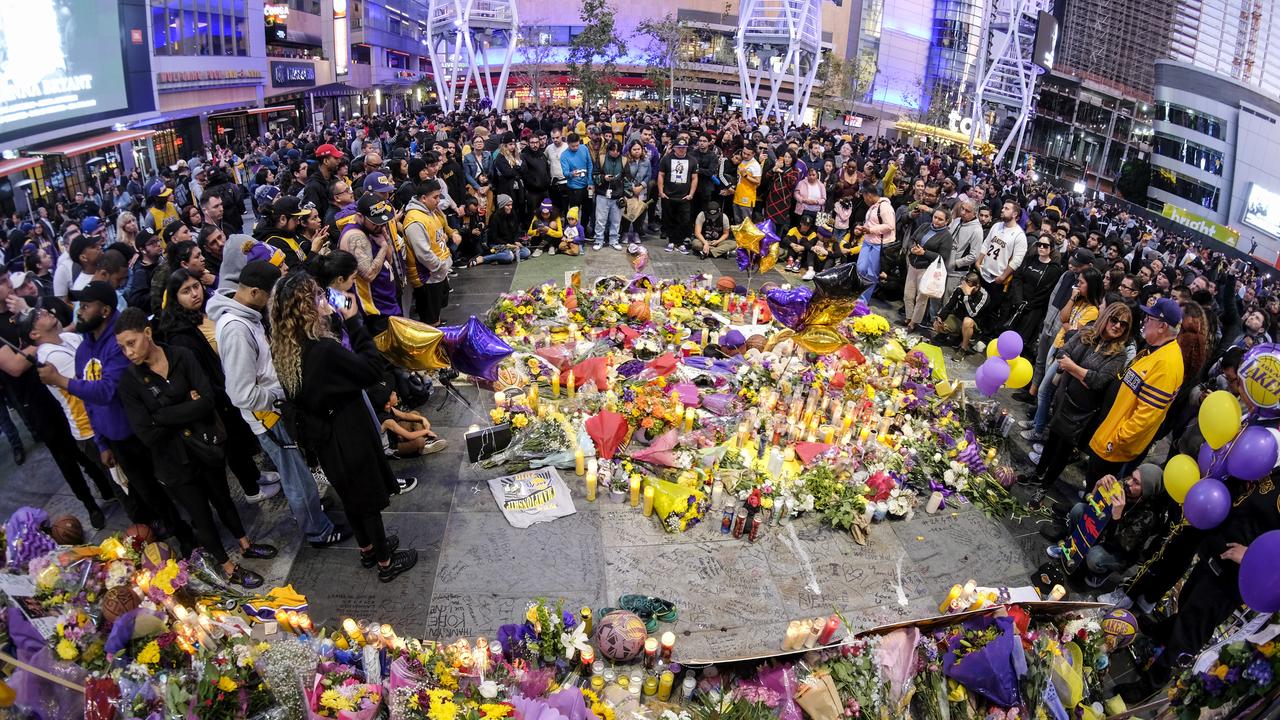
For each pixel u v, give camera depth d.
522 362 7.04
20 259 8.61
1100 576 4.87
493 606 4.31
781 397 6.71
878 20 79.25
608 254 11.64
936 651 3.85
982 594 4.50
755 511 4.99
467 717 3.14
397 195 7.33
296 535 4.87
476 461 5.69
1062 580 4.88
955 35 80.06
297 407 3.89
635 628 3.92
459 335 5.68
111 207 14.13
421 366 5.52
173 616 3.49
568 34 73.31
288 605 4.07
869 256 9.41
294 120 41.62
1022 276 8.22
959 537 5.29
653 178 13.56
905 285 9.44
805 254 11.20
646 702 3.77
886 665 3.76
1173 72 55.28
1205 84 53.09
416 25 72.88
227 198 10.37
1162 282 8.07
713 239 12.17
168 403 3.89
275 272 4.14
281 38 40.72
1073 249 8.74
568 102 73.81
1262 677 3.00
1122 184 58.84
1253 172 50.91
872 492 5.41
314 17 45.06
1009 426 6.64
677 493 5.13
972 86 80.12
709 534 5.04
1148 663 4.16
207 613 3.67
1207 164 53.31
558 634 3.87
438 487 5.39
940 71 81.25
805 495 5.28
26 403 4.52
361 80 55.03
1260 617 3.24
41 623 3.13
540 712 3.25
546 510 5.16
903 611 4.50
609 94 48.59
